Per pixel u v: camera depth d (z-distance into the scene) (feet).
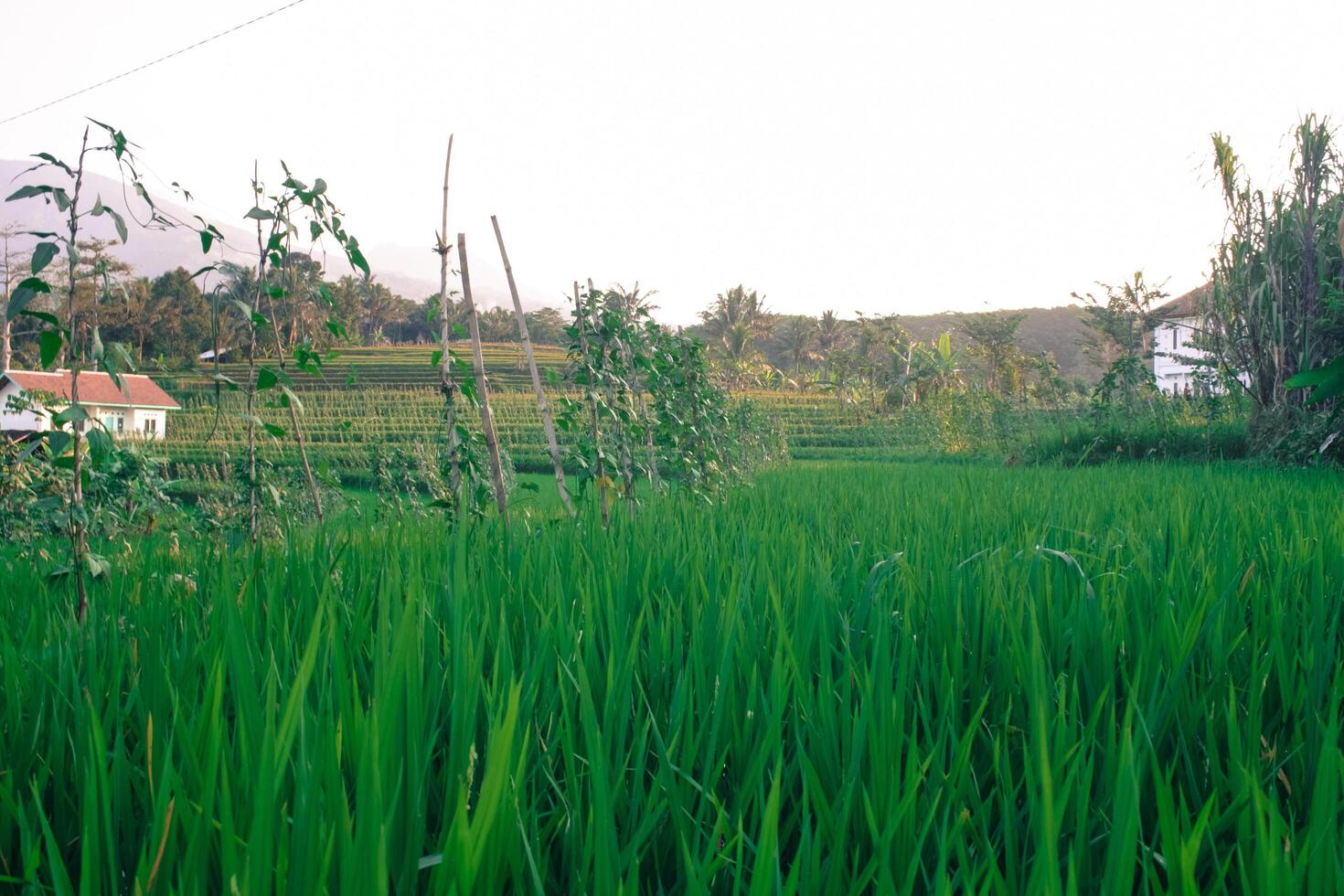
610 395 26.61
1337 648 8.42
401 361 282.15
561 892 5.23
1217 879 4.79
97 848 4.41
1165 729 6.74
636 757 5.87
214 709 5.06
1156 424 61.31
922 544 13.42
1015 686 7.43
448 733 6.55
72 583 12.36
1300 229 50.70
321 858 4.12
